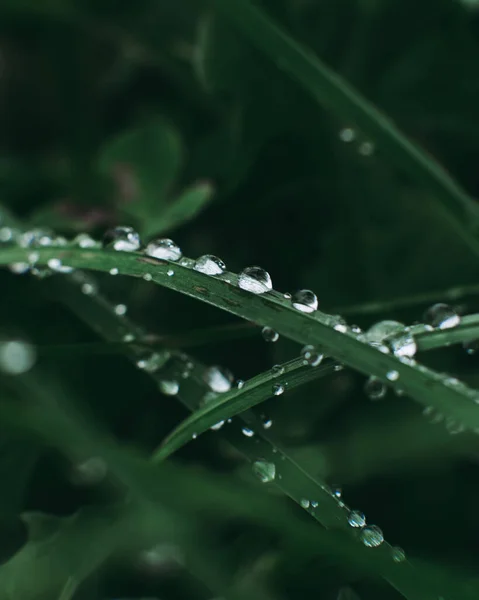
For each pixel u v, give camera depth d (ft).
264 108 0.83
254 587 0.73
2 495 0.76
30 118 0.88
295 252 0.81
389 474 0.76
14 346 0.74
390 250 0.81
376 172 0.82
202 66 0.83
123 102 0.88
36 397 0.76
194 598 0.75
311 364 0.70
